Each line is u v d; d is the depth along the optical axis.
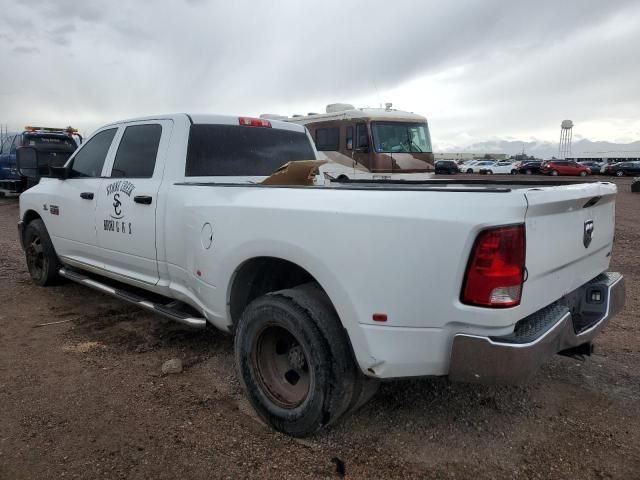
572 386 3.74
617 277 3.57
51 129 17.55
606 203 3.47
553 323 2.69
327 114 15.60
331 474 2.77
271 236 3.10
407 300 2.59
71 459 2.88
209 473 2.78
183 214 3.84
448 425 3.23
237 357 3.31
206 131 4.45
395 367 2.67
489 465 2.84
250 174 4.64
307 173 4.12
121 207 4.51
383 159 14.45
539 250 2.61
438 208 2.52
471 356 2.50
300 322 2.91
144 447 3.00
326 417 2.90
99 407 3.44
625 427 3.21
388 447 3.01
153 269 4.29
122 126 4.88
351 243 2.72
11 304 5.68
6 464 2.83
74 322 5.09
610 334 4.76
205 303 3.72
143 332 4.82
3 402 3.50
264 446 3.02
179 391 3.68
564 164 46.69
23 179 16.56
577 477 2.74
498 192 2.47
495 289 2.43
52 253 6.00
